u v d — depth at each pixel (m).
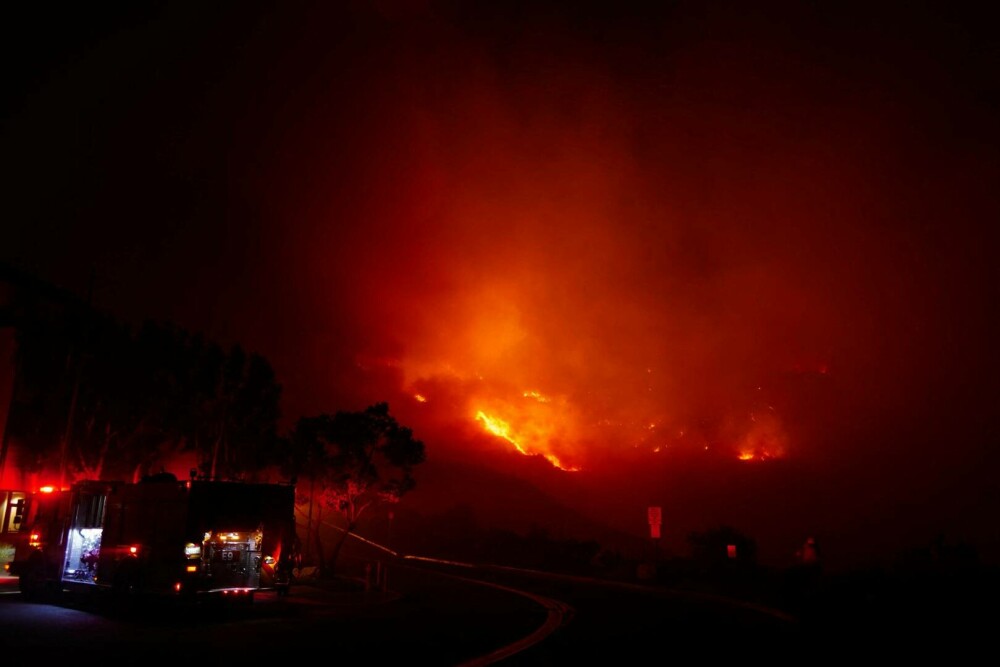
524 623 16.84
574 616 18.52
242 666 10.45
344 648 12.38
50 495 20.78
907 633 14.73
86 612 17.30
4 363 27.34
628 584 30.59
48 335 27.80
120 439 28.48
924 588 19.86
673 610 20.17
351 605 20.69
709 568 32.09
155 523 17.59
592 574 35.97
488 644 13.23
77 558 19.50
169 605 17.95
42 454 27.25
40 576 19.75
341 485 31.02
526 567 41.62
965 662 11.07
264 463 30.78
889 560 31.56
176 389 29.38
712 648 12.82
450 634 14.59
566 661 11.35
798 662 11.24
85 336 26.55
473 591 26.41
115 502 18.77
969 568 22.02
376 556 47.66
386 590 24.83
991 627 14.95
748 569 31.03
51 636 13.26
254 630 14.82
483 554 49.22
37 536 20.28
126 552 17.86
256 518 18.14
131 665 10.39
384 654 11.80
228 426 30.38
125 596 17.81
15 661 10.59
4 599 19.95
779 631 15.41
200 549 16.92
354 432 30.62
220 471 30.45
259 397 30.84
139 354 28.31
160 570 17.05
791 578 23.86
